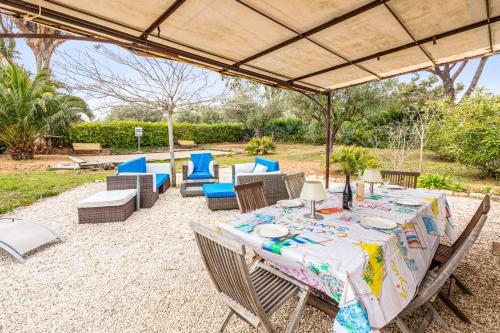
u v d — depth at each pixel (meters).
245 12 2.36
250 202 2.80
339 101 9.90
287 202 2.57
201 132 20.14
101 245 3.40
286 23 2.58
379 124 12.23
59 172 8.84
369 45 3.19
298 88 5.13
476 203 5.24
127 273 2.73
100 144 14.96
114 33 2.52
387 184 3.42
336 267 1.36
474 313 2.06
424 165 9.47
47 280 2.59
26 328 1.96
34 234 3.25
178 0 2.11
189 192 5.83
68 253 3.17
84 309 2.17
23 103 10.21
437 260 2.20
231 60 3.58
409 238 1.90
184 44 2.99
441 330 1.88
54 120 10.84
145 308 2.18
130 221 4.32
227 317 1.83
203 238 1.52
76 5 2.08
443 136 8.30
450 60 3.76
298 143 19.78
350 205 2.36
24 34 2.02
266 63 3.75
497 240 3.44
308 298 1.90
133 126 16.70
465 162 7.61
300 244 1.62
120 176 4.88
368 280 1.38
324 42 3.07
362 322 1.26
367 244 1.60
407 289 1.59
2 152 12.20
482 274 2.62
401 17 2.55
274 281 1.85
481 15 2.55
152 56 3.10
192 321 2.03
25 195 5.71
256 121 19.09
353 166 8.24
